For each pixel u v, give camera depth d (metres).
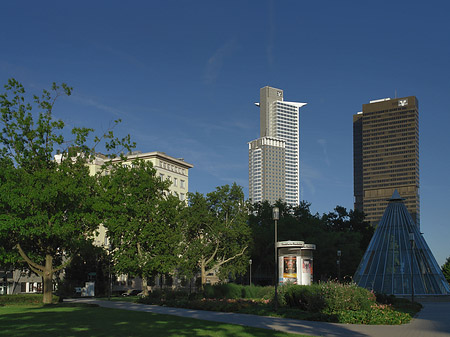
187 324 22.55
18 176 39.78
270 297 36.91
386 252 64.38
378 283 61.16
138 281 99.25
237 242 70.94
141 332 18.94
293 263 54.22
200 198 67.50
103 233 100.19
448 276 116.31
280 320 26.34
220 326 21.92
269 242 85.25
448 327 23.75
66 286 76.06
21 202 37.00
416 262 61.78
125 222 54.78
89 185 44.28
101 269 77.19
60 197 39.66
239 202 69.12
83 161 45.38
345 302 28.98
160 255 55.09
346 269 86.25
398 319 26.08
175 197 58.81
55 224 38.78
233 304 34.22
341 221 109.81
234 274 68.94
